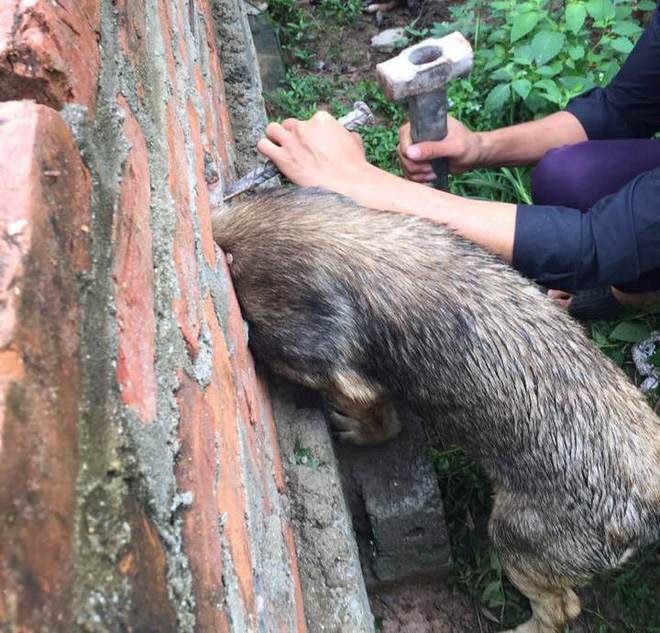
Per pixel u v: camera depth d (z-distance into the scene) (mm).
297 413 2223
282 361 2146
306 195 2213
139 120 1144
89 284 777
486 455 2311
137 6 1358
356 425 2500
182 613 785
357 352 2193
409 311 2145
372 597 2590
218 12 3635
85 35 987
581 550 2217
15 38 834
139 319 880
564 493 2189
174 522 827
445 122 2422
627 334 3170
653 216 2266
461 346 2160
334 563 1935
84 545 642
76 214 785
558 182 2783
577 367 2168
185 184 1419
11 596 521
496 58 3838
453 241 2207
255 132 3279
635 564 2637
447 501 2773
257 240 2092
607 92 3014
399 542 2484
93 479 685
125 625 652
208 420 1065
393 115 4059
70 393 683
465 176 3607
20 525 552
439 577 2592
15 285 637
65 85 879
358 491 2520
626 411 2186
